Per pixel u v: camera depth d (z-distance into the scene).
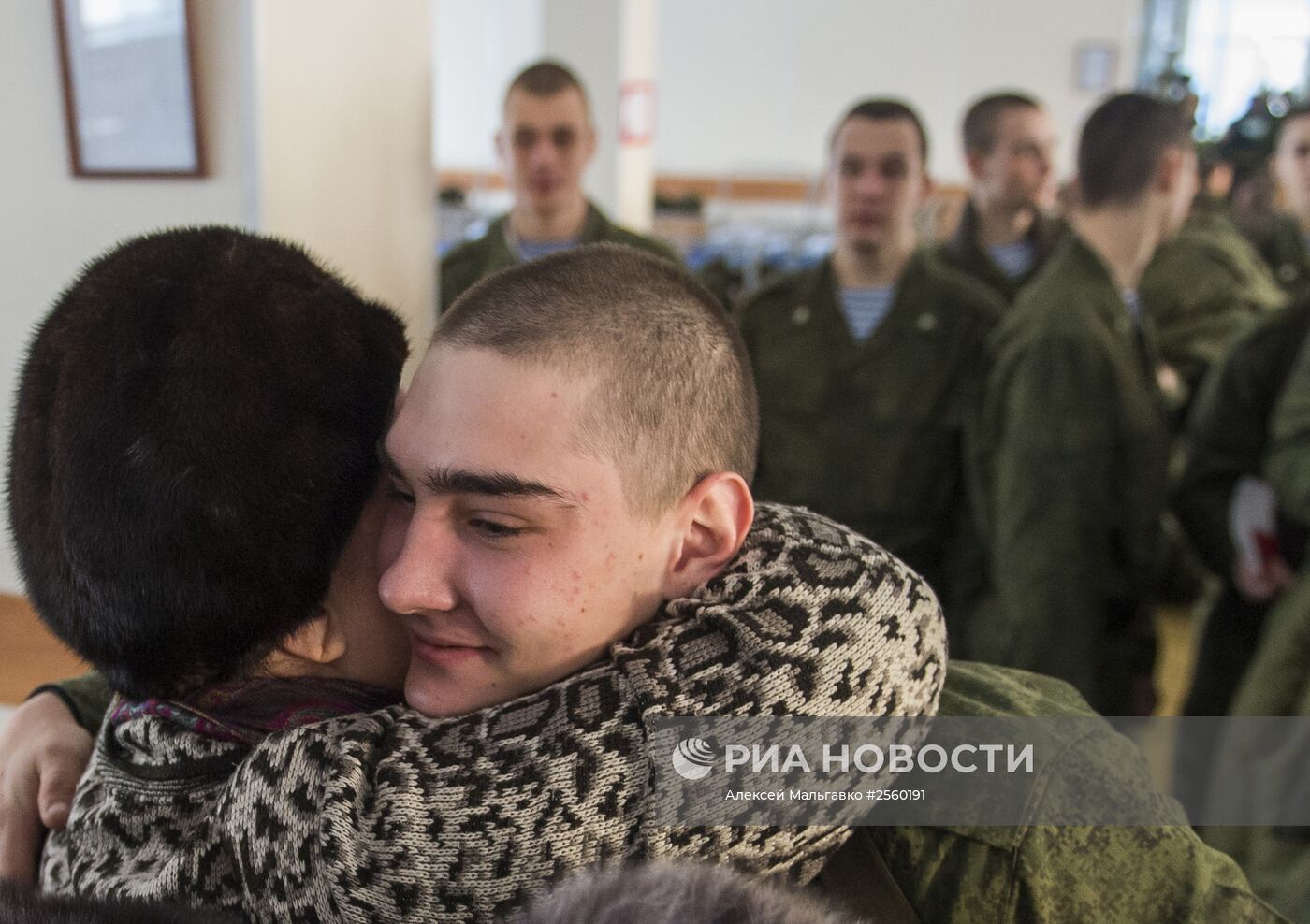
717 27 6.15
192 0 1.56
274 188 1.52
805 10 6.06
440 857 0.48
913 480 1.94
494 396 0.50
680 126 6.31
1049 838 0.63
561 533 0.52
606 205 4.01
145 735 0.57
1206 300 2.51
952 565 1.98
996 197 2.65
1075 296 1.78
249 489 0.53
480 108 6.02
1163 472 1.82
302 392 0.55
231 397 0.53
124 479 0.52
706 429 0.56
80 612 0.55
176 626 0.54
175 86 1.59
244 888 0.51
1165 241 2.53
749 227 4.61
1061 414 1.74
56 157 1.68
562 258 0.55
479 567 0.53
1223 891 0.63
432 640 0.55
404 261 1.80
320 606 0.59
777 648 0.53
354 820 0.48
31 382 0.57
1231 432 1.75
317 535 0.56
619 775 0.50
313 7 1.55
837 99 6.14
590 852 0.49
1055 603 1.75
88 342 0.54
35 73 1.65
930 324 1.95
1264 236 3.04
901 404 1.94
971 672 0.78
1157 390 1.90
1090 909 0.62
